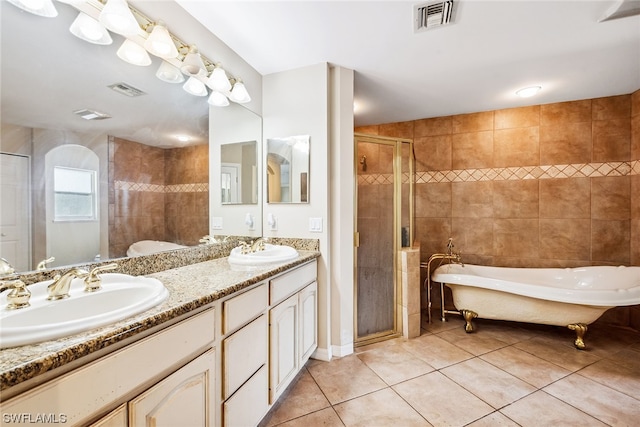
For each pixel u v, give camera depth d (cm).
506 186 301
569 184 282
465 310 262
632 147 262
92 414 69
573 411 156
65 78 108
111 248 126
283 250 197
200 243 175
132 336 78
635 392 172
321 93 210
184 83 162
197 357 102
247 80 209
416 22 162
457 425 147
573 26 166
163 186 152
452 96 269
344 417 153
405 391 175
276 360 153
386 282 257
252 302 134
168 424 88
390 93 262
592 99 274
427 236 329
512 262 299
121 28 115
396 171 257
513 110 298
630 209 264
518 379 186
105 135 123
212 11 154
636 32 171
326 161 210
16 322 78
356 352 225
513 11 153
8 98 92
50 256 104
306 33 173
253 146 220
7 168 92
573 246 281
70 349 63
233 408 118
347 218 218
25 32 96
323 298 212
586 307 221
